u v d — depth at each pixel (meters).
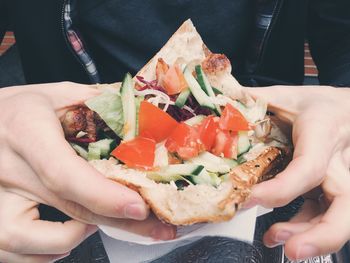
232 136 0.34
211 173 0.31
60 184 0.27
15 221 0.29
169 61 0.41
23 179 0.30
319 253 0.27
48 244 0.29
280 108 0.35
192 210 0.28
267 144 0.36
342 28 0.51
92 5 0.47
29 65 0.54
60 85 0.36
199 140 0.32
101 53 0.52
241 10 0.49
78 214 0.29
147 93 0.35
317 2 0.52
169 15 0.48
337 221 0.28
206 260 0.33
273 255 0.34
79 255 0.34
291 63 0.56
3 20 0.56
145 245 0.31
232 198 0.28
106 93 0.35
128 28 0.48
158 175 0.30
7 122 0.31
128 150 0.32
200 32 0.49
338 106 0.34
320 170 0.29
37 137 0.29
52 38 0.51
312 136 0.30
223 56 0.38
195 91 0.35
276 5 0.48
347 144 0.33
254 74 0.55
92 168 0.28
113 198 0.26
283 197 0.28
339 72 0.50
